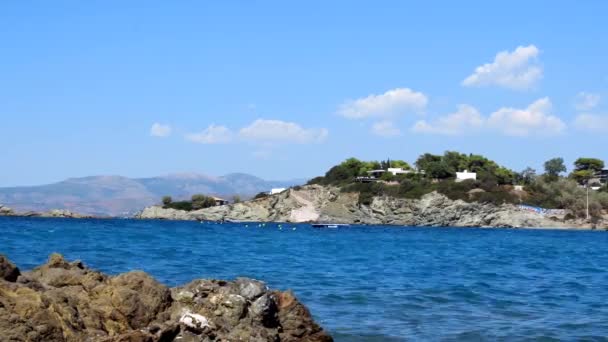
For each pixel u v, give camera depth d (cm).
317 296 3266
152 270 4219
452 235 15375
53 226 14700
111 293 1866
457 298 3362
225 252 6888
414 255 7356
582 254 8244
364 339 2281
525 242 12138
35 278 1891
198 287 2072
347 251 7925
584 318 2798
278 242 10125
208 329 1827
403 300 3219
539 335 2405
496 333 2428
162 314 1894
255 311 1988
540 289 3894
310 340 2067
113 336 1675
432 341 2273
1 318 1533
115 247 6825
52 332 1585
